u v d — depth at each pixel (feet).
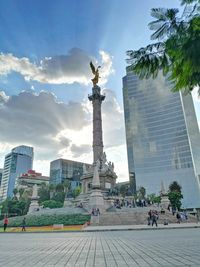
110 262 24.86
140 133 444.55
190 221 132.67
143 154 429.38
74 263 24.84
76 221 121.70
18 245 44.65
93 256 29.27
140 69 22.17
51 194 383.45
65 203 210.18
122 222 118.93
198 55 19.17
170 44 19.85
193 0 19.08
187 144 398.01
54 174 509.35
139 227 93.76
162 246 37.35
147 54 21.56
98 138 205.57
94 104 220.23
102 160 198.18
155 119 439.63
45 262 25.82
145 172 417.08
